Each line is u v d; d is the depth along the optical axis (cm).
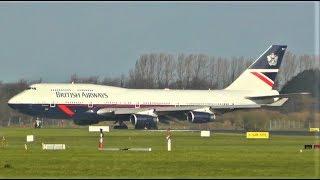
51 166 15612
